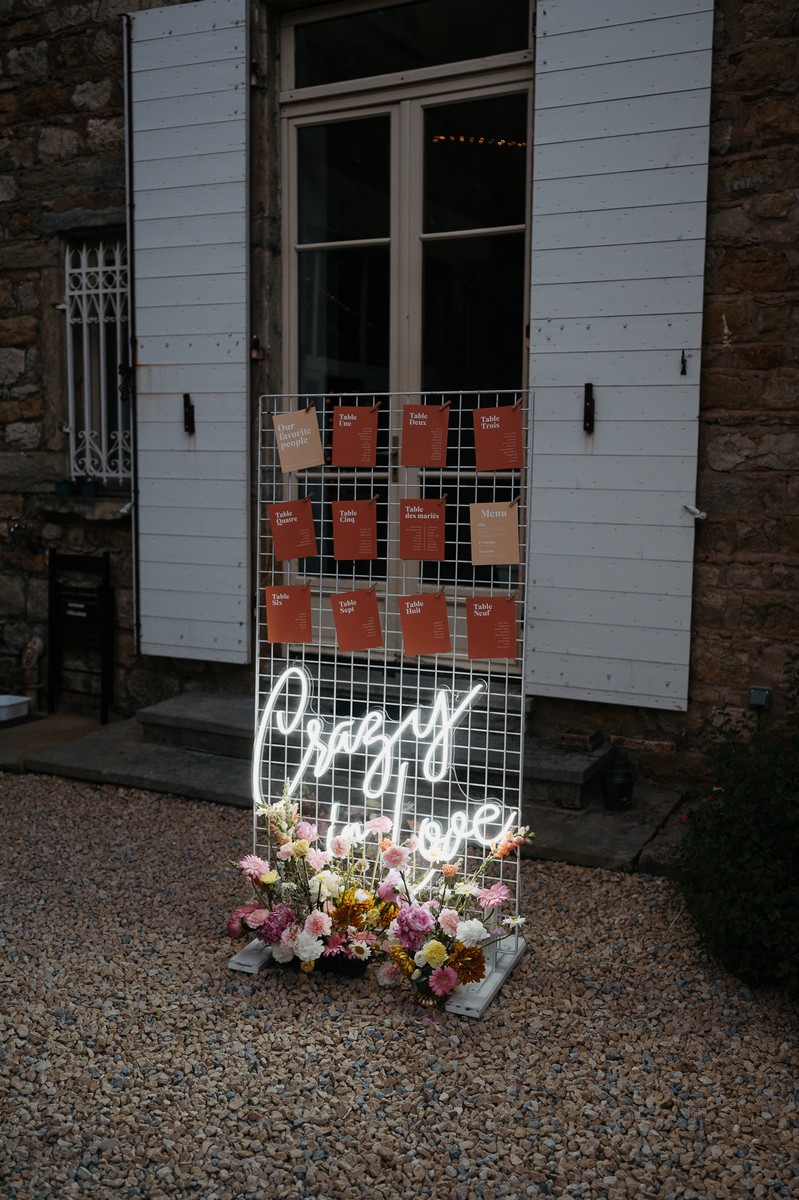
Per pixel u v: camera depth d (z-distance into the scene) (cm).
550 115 419
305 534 318
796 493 401
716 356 408
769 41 389
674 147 400
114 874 378
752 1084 254
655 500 415
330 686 470
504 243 458
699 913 301
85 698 575
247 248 489
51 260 557
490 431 293
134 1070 259
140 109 505
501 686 448
